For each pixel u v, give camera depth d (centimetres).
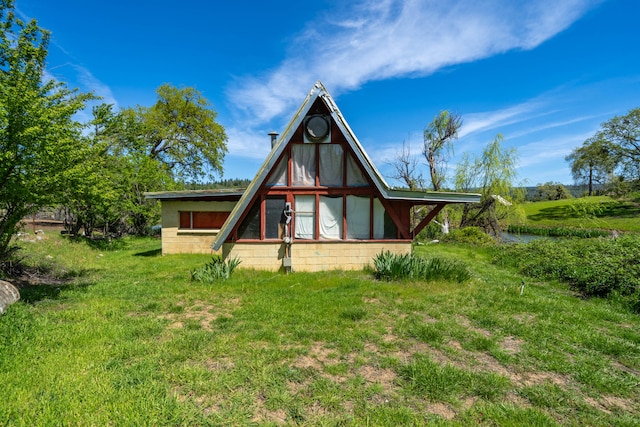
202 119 2978
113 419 276
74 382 327
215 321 516
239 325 497
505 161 2075
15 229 764
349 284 752
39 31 733
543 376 365
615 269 745
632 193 3078
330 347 425
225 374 348
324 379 343
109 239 1703
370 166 890
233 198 1422
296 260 923
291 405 299
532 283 846
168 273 936
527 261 1091
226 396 313
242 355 397
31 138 551
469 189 2200
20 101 538
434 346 430
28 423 268
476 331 489
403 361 389
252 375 349
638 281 670
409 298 652
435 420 281
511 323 518
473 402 313
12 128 542
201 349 408
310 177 941
